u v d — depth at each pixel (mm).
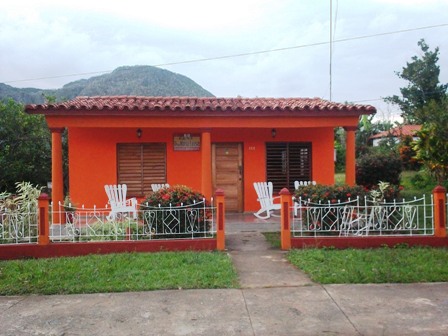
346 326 4469
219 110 10734
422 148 13703
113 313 4906
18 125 15562
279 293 5488
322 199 8133
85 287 5727
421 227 8234
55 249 7582
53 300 5371
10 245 7535
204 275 6137
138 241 7691
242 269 6594
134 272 6312
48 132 16141
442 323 4512
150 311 4945
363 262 6715
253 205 12758
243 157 12742
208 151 10977
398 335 4246
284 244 7840
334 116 11227
